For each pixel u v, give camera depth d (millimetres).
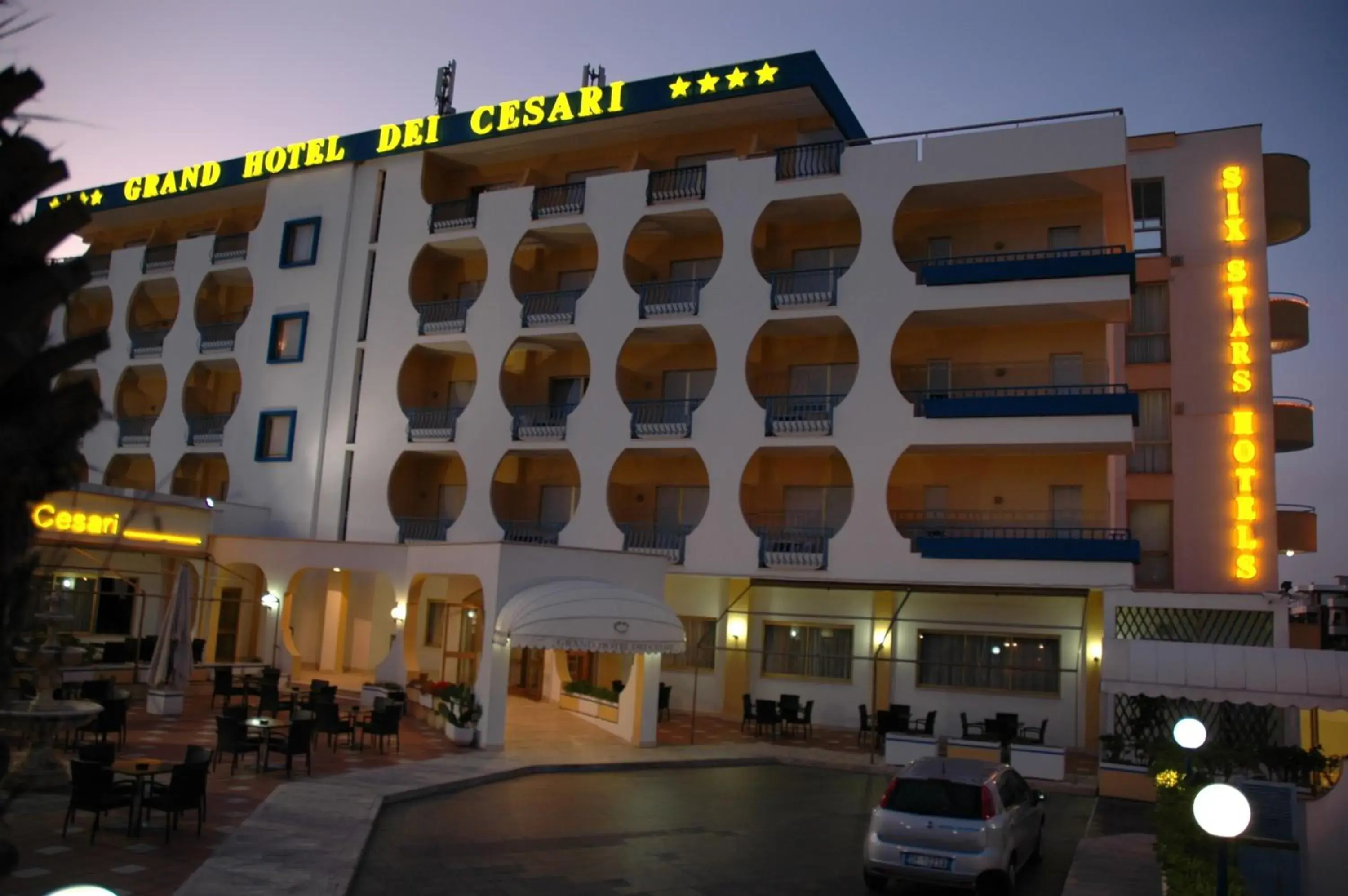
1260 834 12883
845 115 34688
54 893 4453
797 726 31688
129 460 44594
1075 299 28891
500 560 24297
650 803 19000
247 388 40469
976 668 30625
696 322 32906
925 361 32438
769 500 33562
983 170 30094
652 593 27891
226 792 16250
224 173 42844
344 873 12164
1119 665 21484
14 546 4031
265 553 33562
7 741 4199
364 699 27922
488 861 13680
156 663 24078
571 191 35969
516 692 34156
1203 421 33031
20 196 4047
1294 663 20469
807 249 34188
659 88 34062
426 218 38281
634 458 35562
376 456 37719
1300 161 34656
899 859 13102
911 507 31984
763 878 13969
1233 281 33375
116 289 45312
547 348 37219
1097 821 19859
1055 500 30750
